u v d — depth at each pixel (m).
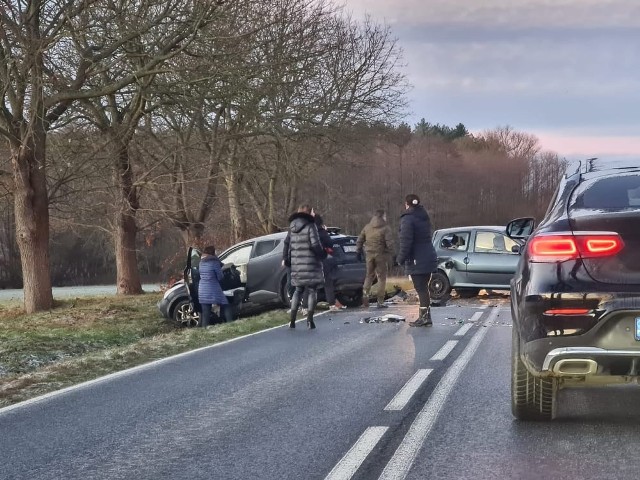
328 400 6.73
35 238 19.86
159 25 18.45
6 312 20.22
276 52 21.75
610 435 5.29
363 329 12.55
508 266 19.44
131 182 24.95
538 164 97.50
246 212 37.00
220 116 26.20
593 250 4.98
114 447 5.43
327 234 15.66
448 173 89.88
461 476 4.46
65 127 22.33
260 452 5.14
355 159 35.53
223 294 15.86
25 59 17.25
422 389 7.05
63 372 9.14
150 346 11.20
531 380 5.48
